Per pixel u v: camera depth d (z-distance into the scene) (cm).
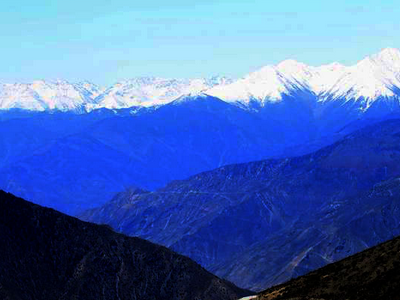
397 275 14588
